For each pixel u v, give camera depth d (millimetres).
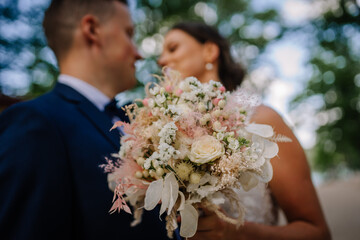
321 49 15734
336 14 14828
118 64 1907
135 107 1254
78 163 1284
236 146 1091
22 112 1268
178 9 9266
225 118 1188
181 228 1085
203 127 1177
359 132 15578
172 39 2184
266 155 1142
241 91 1230
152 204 1055
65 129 1326
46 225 1075
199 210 1283
